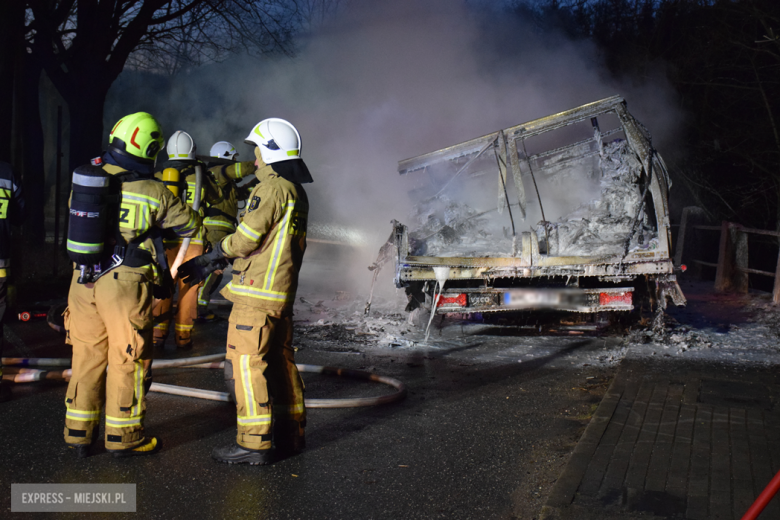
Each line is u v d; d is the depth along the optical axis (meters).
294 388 3.75
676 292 6.82
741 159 14.38
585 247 7.03
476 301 6.75
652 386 4.99
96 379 3.59
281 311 3.53
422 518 3.01
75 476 3.37
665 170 6.96
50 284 9.46
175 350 6.28
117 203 3.46
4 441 3.82
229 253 3.48
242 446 3.54
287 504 3.12
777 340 6.79
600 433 3.92
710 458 3.55
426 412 4.55
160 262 3.63
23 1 9.71
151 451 3.68
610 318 7.34
